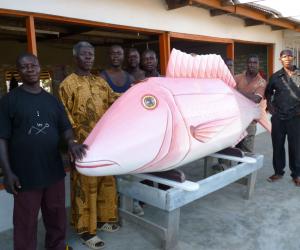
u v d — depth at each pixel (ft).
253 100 11.17
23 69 6.71
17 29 15.46
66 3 11.03
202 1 14.44
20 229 7.04
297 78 12.51
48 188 7.29
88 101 8.29
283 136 13.12
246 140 12.92
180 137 7.92
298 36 25.22
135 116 7.48
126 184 9.09
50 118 7.02
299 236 9.11
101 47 27.40
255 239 9.00
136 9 13.46
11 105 6.63
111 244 8.84
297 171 12.97
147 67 11.28
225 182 9.71
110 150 7.02
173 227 8.41
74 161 7.22
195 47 25.39
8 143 6.75
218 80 10.05
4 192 9.79
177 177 8.29
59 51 24.67
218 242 8.87
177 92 8.27
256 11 18.10
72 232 9.54
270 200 11.58
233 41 19.89
